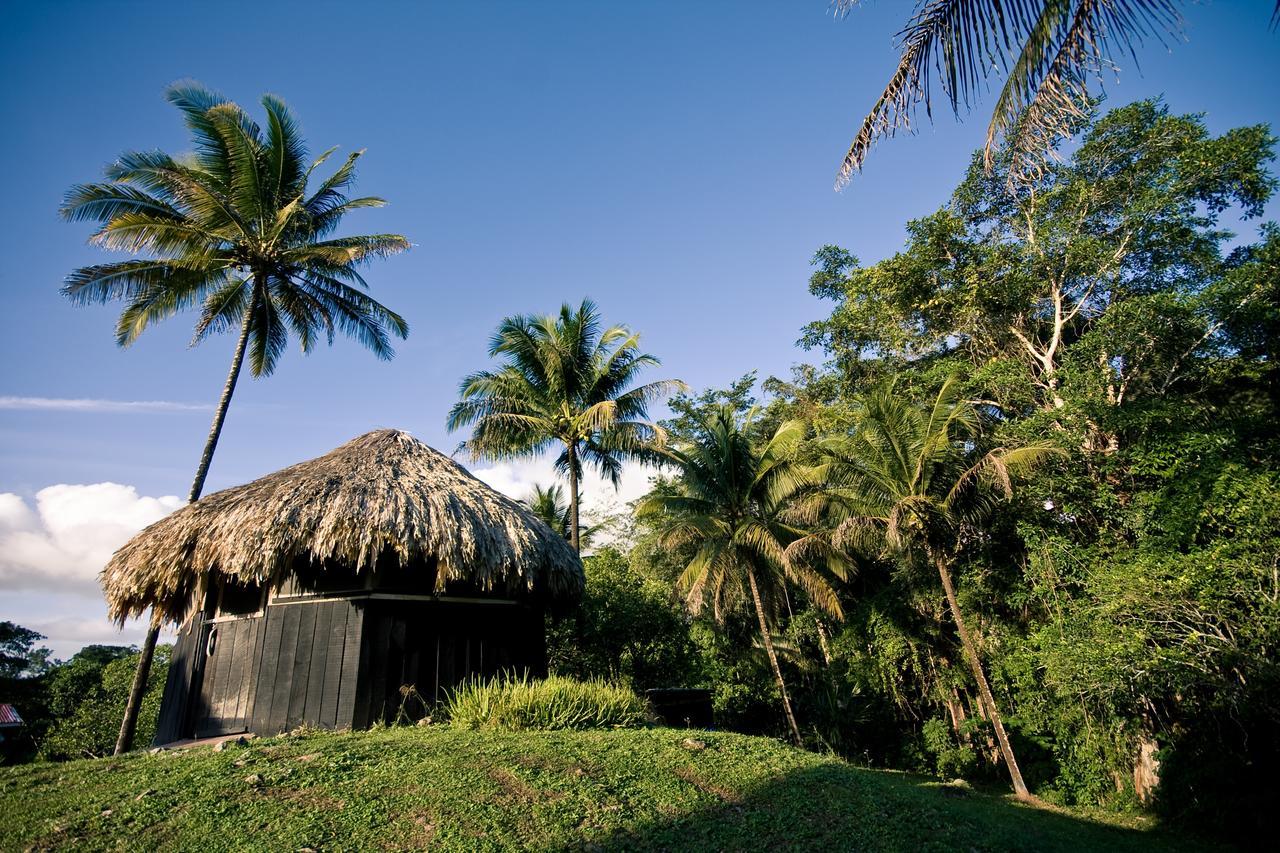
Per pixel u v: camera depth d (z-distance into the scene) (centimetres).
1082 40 531
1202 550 1445
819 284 2747
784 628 2744
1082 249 1964
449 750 816
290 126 1741
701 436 2280
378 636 1136
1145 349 1794
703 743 970
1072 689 1523
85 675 3469
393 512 1106
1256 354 1820
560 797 709
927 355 2545
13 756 3114
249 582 1211
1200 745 1449
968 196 2283
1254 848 1284
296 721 1103
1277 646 1272
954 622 2133
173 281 1585
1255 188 1848
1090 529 1758
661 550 2692
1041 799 1680
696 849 633
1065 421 1803
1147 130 1964
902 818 774
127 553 1204
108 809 618
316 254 1647
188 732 1211
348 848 573
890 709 2278
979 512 1728
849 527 1767
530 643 1370
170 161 1575
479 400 2238
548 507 2891
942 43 587
